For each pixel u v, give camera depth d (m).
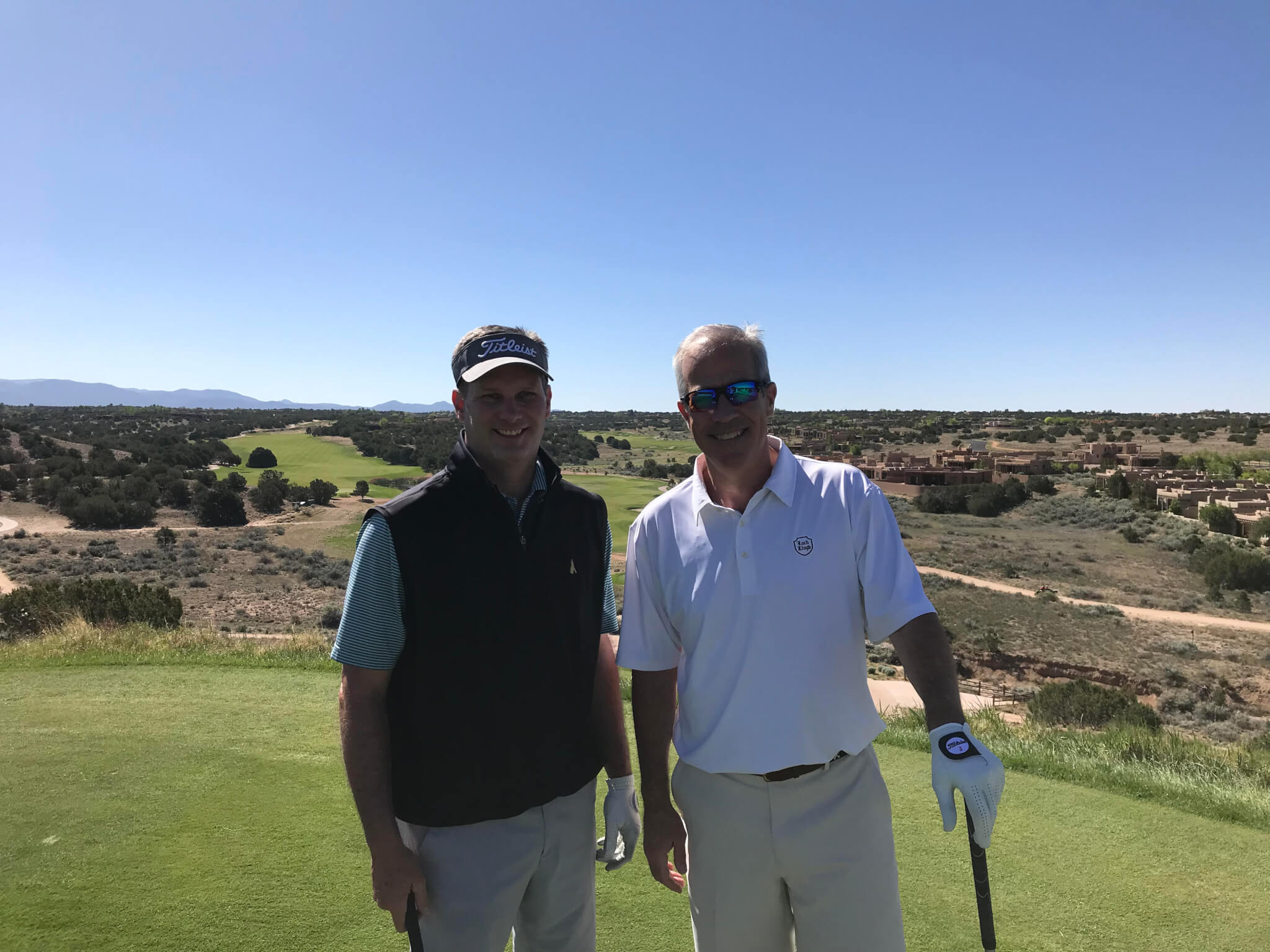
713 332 1.99
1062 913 2.94
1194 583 40.81
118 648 7.33
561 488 2.09
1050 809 3.89
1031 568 43.84
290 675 6.07
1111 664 26.27
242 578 37.28
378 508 1.85
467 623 1.85
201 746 4.35
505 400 1.93
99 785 3.79
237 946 2.55
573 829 2.07
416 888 1.83
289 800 3.63
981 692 22.56
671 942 2.70
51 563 38.59
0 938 2.55
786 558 1.91
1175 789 4.12
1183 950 2.72
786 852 1.93
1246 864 3.33
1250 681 24.27
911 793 4.05
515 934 2.17
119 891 2.85
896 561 1.92
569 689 2.04
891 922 1.96
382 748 1.85
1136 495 63.75
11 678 5.93
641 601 2.12
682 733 2.06
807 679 1.90
